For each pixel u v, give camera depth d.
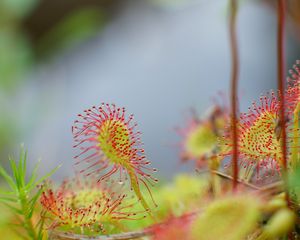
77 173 0.13
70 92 0.42
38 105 0.36
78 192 0.13
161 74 0.43
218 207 0.10
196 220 0.10
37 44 0.40
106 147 0.12
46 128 0.37
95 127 0.12
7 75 0.33
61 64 0.41
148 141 0.39
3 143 0.32
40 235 0.12
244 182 0.12
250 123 0.12
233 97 0.12
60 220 0.12
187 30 0.44
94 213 0.12
